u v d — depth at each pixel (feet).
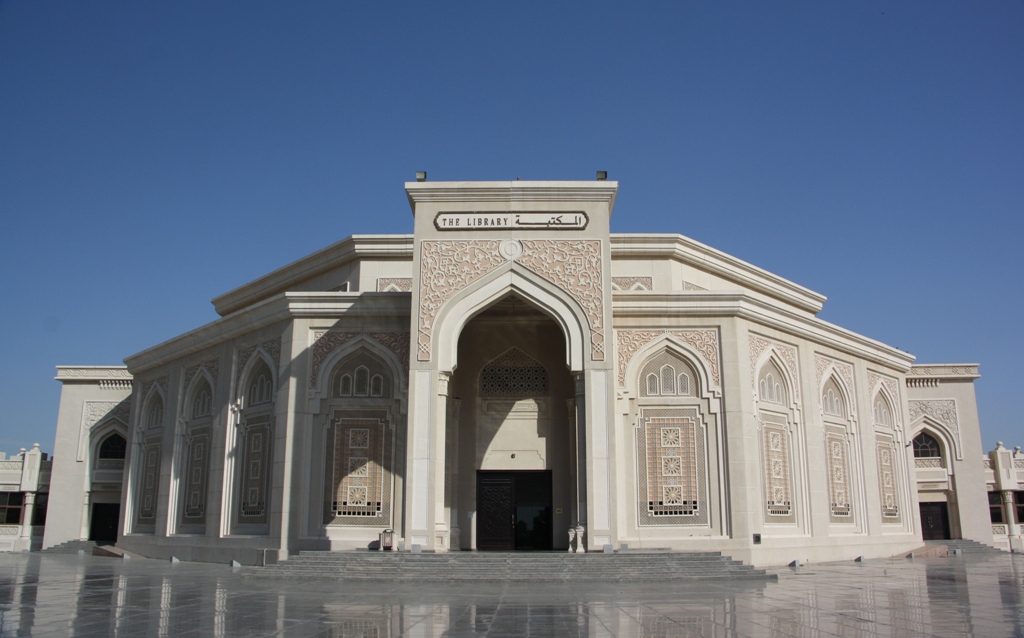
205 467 65.21
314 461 55.26
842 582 43.06
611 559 45.06
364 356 56.80
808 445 61.87
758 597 34.76
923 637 23.44
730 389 55.77
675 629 25.00
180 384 70.74
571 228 52.65
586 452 49.26
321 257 70.69
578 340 51.01
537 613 29.01
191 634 24.11
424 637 23.34
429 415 50.03
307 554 47.03
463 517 57.88
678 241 67.05
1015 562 63.46
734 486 54.34
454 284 52.03
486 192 53.21
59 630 25.08
